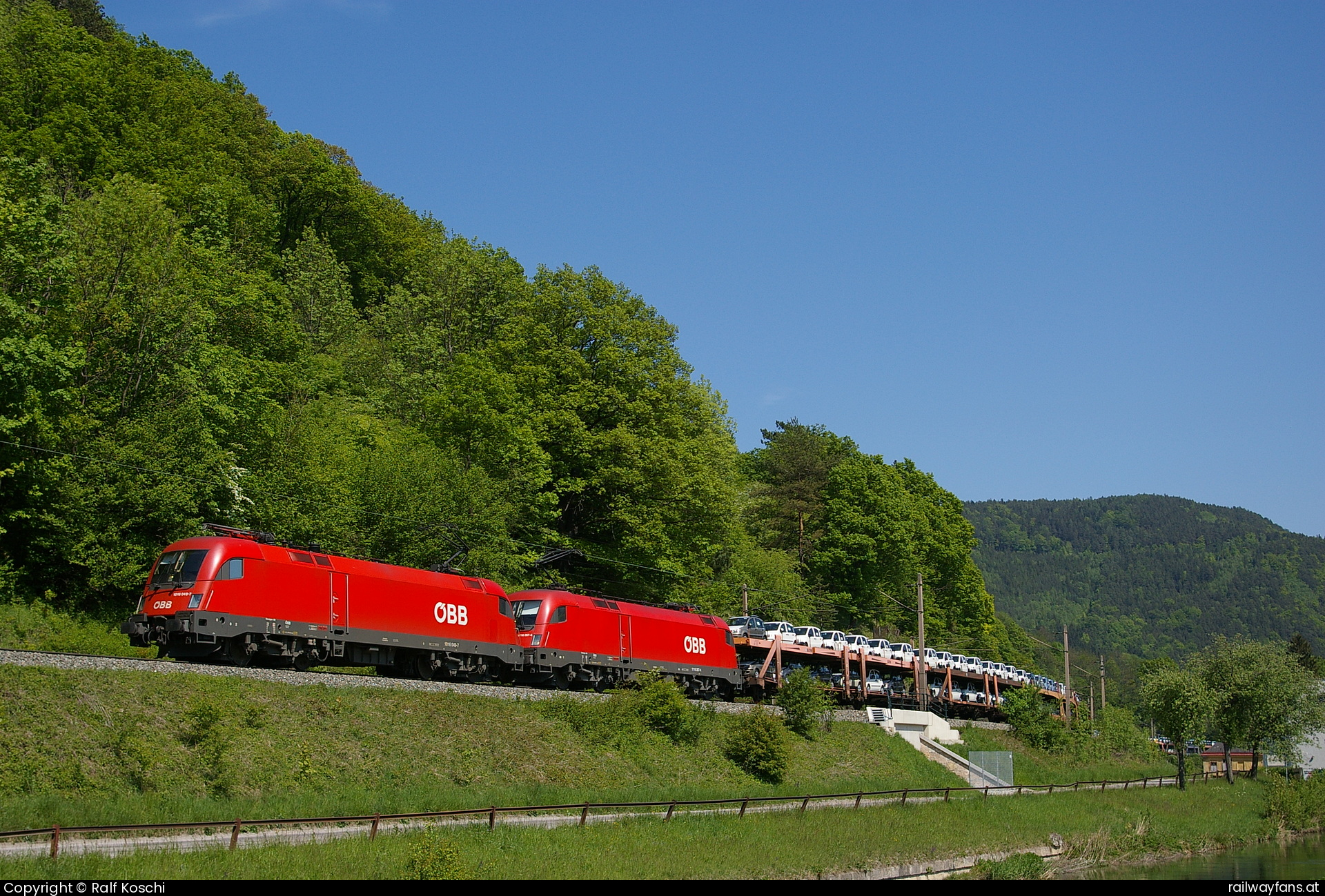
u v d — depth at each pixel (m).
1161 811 51.31
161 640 28.36
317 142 101.88
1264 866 41.19
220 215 59.50
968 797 43.59
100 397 39.38
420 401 56.06
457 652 35.44
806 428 93.69
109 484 36.78
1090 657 167.00
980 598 103.38
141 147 64.62
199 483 38.41
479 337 66.94
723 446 70.62
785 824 32.50
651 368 58.06
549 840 25.09
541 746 32.88
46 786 21.05
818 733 47.56
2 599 34.50
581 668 40.50
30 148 58.66
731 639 48.75
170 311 41.25
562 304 57.72
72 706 23.22
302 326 66.19
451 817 25.19
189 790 23.03
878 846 32.47
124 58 75.69
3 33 70.44
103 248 41.06
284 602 30.03
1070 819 44.56
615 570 55.31
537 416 54.03
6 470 33.72
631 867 24.56
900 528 83.75
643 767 35.44
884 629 83.19
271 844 20.72
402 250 91.56
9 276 35.69
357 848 21.09
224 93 88.56
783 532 84.88
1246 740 66.06
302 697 28.38
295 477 42.69
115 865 17.53
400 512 44.28
